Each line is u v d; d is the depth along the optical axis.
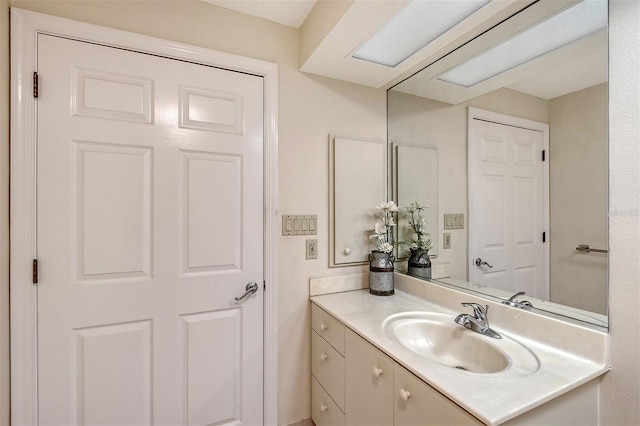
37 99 1.16
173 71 1.38
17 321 1.13
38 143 1.16
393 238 1.84
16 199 1.12
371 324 1.25
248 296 1.53
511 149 1.23
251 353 1.54
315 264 1.70
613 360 0.88
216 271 1.47
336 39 1.36
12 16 1.12
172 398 1.38
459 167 1.47
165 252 1.37
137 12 1.32
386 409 1.04
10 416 1.12
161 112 1.35
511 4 1.16
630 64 0.86
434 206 1.60
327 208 1.73
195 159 1.42
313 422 1.66
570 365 0.91
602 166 0.94
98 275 1.26
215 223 1.46
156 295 1.35
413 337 1.28
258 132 1.55
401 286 1.76
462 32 1.33
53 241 1.19
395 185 1.85
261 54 1.57
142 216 1.33
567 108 1.04
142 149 1.33
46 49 1.17
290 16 1.57
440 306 1.47
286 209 1.62
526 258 1.17
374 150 1.85
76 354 1.23
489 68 1.32
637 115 0.85
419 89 1.69
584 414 0.87
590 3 0.97
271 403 1.57
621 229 0.88
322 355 1.52
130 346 1.31
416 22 1.26
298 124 1.66
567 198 1.04
